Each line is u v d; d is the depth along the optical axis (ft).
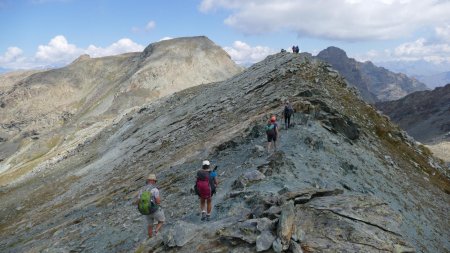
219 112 155.63
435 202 94.94
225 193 60.95
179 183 86.22
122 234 69.21
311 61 169.68
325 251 36.81
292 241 37.76
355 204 45.19
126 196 105.81
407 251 38.81
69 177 225.56
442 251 69.10
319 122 93.40
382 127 131.75
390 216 44.62
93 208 113.09
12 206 207.21
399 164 105.91
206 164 51.98
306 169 67.82
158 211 52.13
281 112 101.19
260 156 75.10
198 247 43.11
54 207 159.53
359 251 36.96
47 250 81.46
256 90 153.38
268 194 53.01
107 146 271.69
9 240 123.65
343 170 75.20
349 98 136.26
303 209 44.29
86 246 71.82
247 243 40.42
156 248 47.34
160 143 168.96
